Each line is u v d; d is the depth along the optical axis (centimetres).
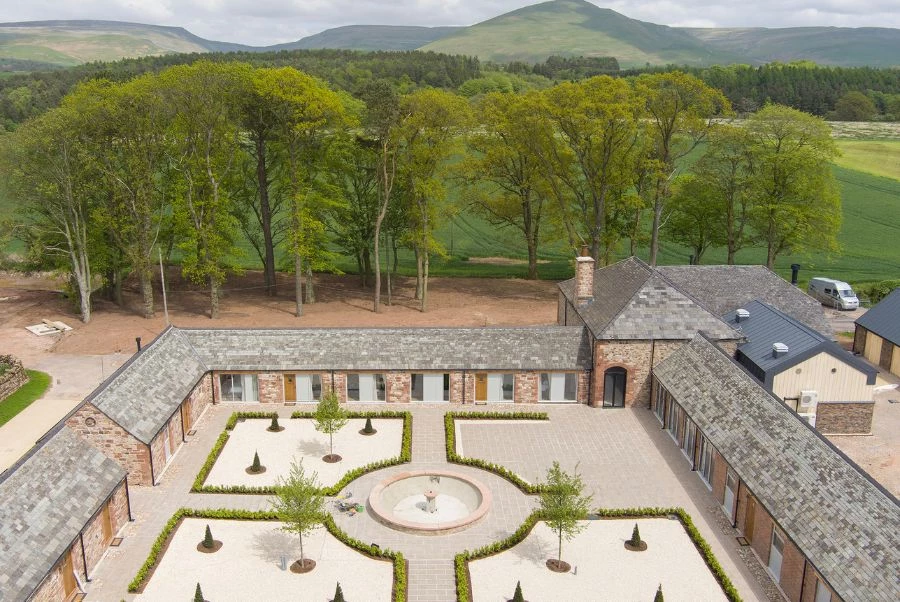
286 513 3244
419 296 7938
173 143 6875
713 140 7694
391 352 5069
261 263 9638
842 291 7575
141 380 4278
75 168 6562
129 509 3678
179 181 7056
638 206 7444
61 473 3297
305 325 6888
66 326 6725
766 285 5975
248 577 3238
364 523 3681
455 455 4306
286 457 4353
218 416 4903
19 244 9294
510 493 3959
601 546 3484
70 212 6625
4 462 4241
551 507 3281
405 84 16450
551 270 9312
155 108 6506
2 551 2778
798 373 4497
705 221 8350
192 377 4759
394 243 8700
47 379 5500
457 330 5159
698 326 4928
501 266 9556
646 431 4697
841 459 3148
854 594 2586
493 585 3197
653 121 8425
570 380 5100
